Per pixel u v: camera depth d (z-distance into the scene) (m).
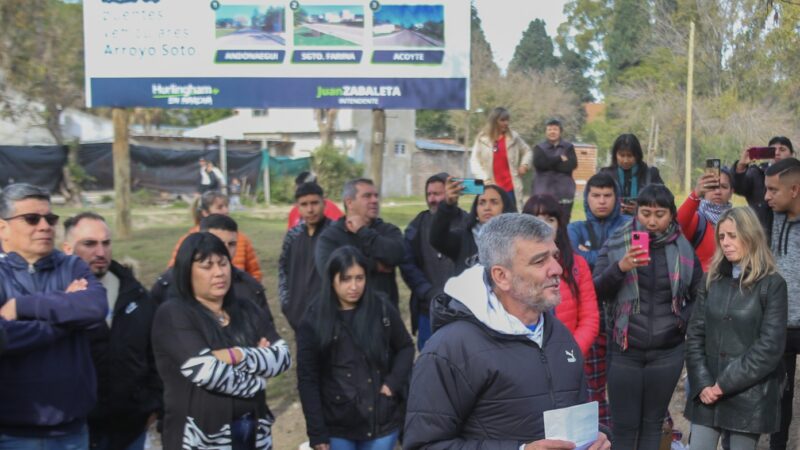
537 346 2.71
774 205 4.99
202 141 32.69
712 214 6.27
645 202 4.58
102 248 4.13
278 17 9.48
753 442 4.25
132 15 9.64
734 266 4.28
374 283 5.66
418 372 2.70
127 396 4.10
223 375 3.58
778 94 30.28
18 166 22.52
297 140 38.78
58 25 13.54
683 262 4.60
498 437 2.63
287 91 9.57
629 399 4.67
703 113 32.97
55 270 3.82
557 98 42.06
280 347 3.93
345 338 4.35
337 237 5.58
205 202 6.22
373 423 4.33
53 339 3.58
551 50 57.28
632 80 38.53
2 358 3.55
